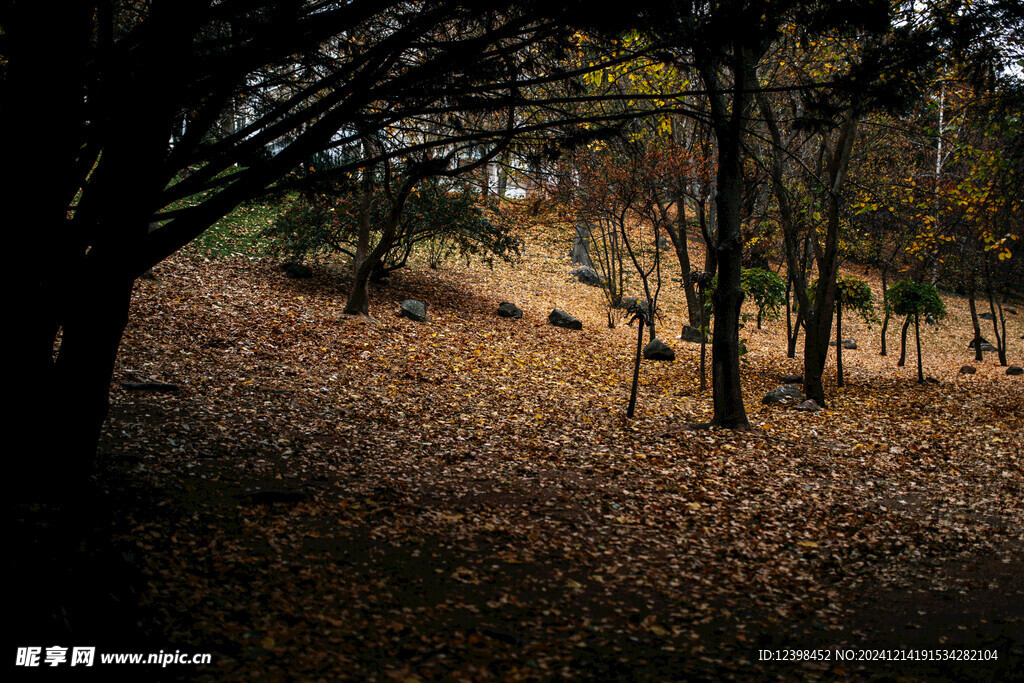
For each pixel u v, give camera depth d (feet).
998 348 70.85
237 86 17.43
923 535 20.85
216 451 24.13
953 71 32.76
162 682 10.59
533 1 13.55
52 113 11.97
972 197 44.91
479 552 18.12
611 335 66.49
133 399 28.96
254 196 16.05
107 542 14.51
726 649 13.58
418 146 15.52
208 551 16.02
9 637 10.04
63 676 9.91
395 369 41.98
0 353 13.05
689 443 31.24
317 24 13.21
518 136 19.02
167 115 14.05
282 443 26.08
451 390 39.17
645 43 18.11
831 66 38.09
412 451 27.22
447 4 13.92
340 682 11.39
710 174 48.39
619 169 50.70
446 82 16.66
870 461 29.66
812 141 63.16
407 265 75.10
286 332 45.37
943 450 32.40
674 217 103.65
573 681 12.01
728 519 21.48
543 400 39.58
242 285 53.98
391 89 14.37
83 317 15.88
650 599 15.98
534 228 100.94
